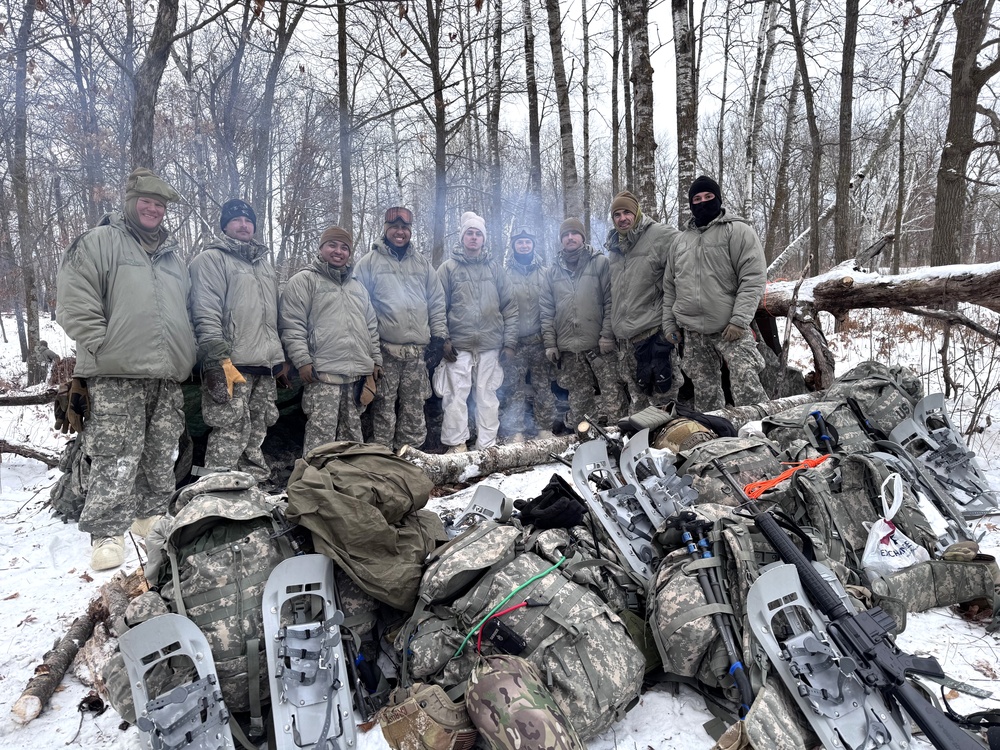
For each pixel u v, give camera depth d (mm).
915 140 21641
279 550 2365
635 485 2871
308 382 4562
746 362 5035
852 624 2039
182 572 2213
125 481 3637
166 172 11781
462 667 2172
